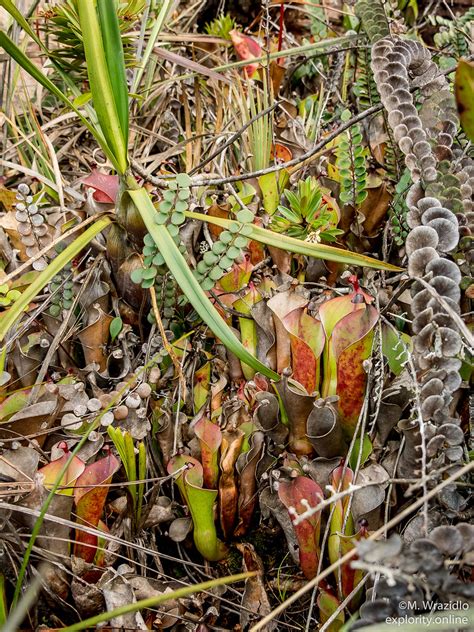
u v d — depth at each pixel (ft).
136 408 1.88
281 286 2.05
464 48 2.68
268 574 1.95
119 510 1.86
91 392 2.09
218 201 2.64
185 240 2.15
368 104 2.64
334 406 1.82
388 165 2.43
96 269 2.15
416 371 1.68
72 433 1.91
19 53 1.78
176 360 1.94
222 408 1.96
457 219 1.74
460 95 1.57
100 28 1.81
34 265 2.11
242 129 2.45
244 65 3.07
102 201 2.15
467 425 1.88
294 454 1.91
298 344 1.81
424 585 1.21
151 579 1.75
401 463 1.73
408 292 2.02
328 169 2.56
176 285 2.10
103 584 1.65
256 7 4.16
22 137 2.90
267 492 1.86
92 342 2.09
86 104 2.60
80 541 1.69
